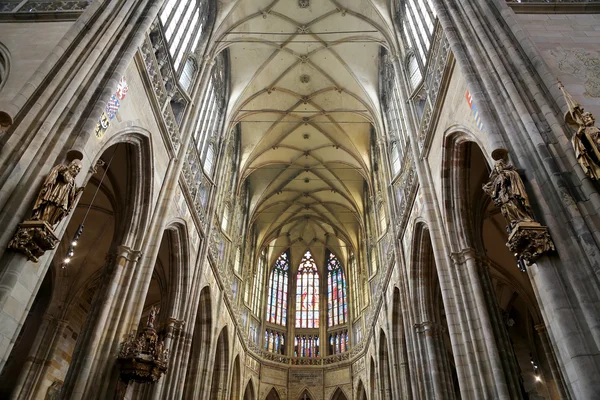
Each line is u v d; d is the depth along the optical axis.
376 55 27.72
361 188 37.88
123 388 12.10
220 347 28.39
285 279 46.03
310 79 29.80
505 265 21.16
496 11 11.91
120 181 16.34
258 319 41.00
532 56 10.36
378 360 28.02
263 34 26.59
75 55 11.22
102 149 12.14
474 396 11.53
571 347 7.12
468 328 12.52
